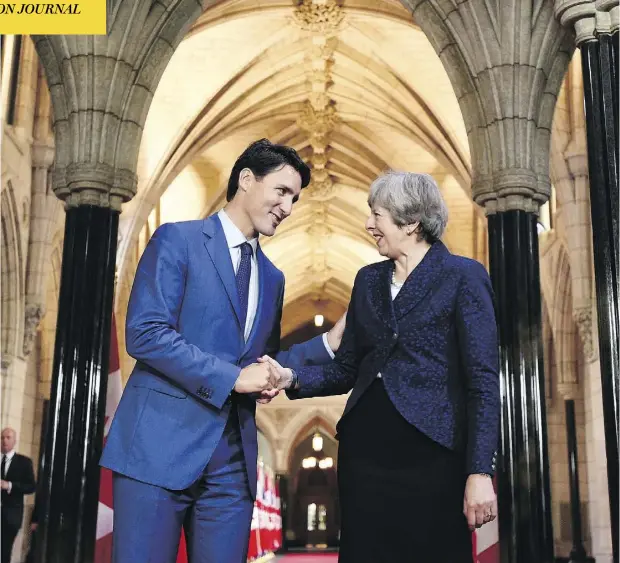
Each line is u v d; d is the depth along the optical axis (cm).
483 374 266
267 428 3566
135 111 1029
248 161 311
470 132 1038
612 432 620
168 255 297
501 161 1005
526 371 956
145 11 1037
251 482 299
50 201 1623
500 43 1019
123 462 286
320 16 1652
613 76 680
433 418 268
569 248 1684
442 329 277
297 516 4194
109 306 985
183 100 1861
